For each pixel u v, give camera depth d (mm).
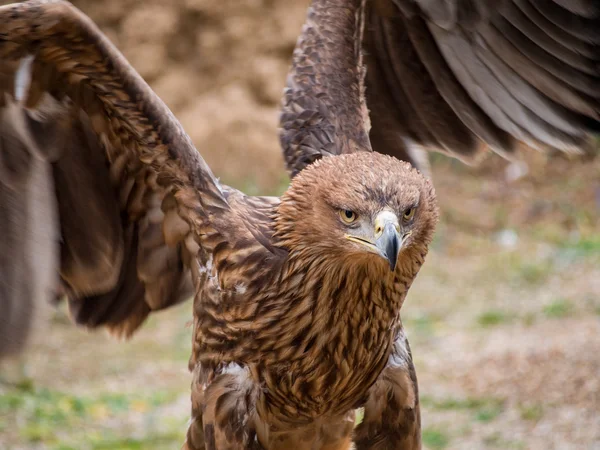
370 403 9562
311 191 8641
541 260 26031
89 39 9148
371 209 8266
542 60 10180
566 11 9844
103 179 10453
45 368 20094
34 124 10008
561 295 22922
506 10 10141
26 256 9922
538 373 17047
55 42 9203
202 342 9531
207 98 33250
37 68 9570
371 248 8219
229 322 9250
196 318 9633
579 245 27000
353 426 9836
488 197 30812
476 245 27953
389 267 8391
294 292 8906
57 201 10375
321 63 10766
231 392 9336
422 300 23828
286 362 9180
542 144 10492
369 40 11062
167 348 21875
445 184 31750
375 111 11320
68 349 21484
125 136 9961
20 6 8961
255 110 33125
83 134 10203
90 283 10734
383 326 9094
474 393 16875
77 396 18078
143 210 10523
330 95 10648
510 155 10805
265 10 33625
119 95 9453
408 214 8328
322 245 8609
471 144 11141
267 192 31172
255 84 33375
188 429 9695
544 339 19406
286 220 8867
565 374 16766
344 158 8648
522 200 30469
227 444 9320
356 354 9141
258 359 9242
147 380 19500
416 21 10719
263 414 9367
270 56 33531
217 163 32469
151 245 10641
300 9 33750
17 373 19141
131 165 10273
